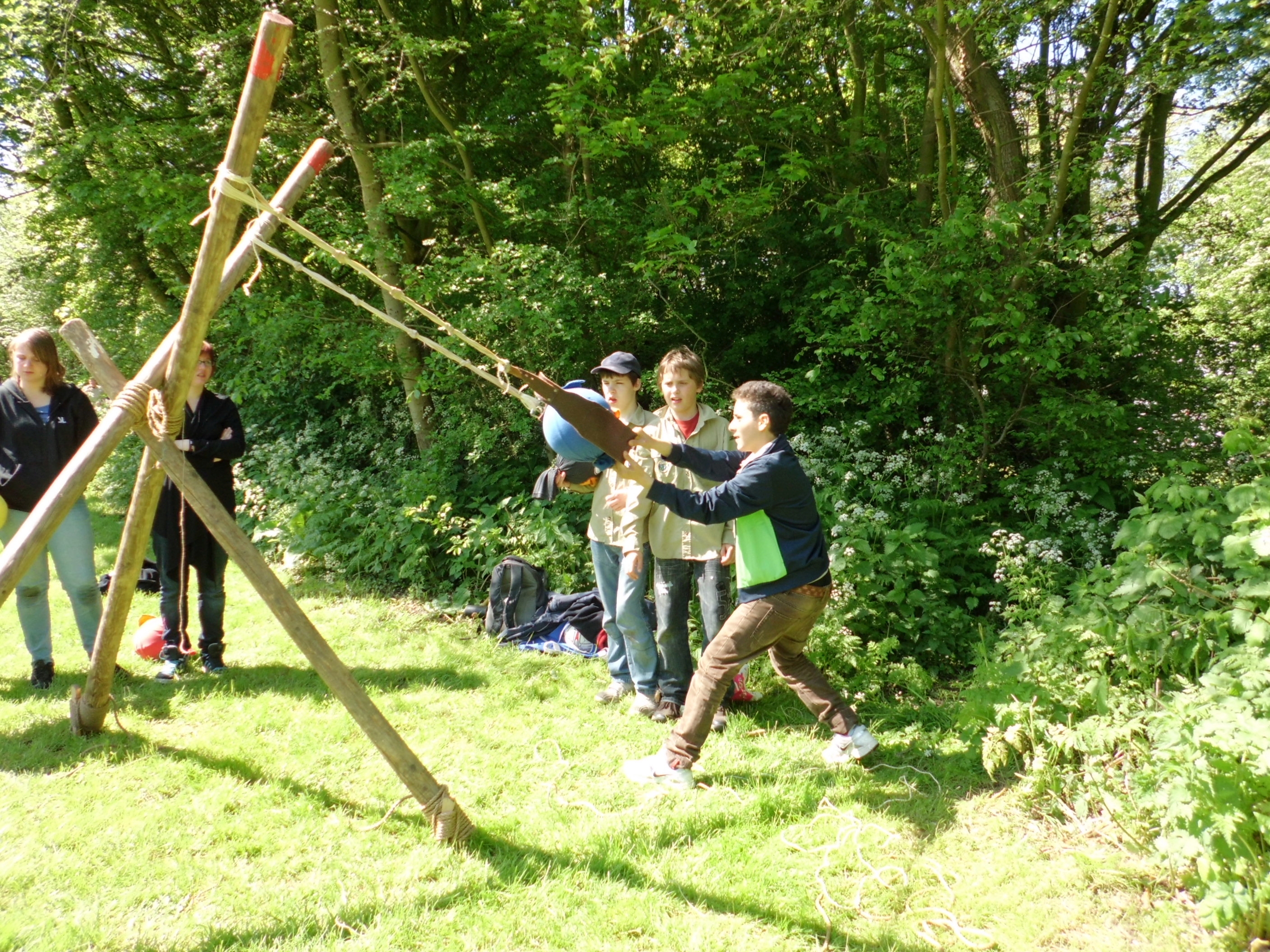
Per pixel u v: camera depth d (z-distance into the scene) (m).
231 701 4.07
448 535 6.19
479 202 7.32
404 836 3.00
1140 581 3.46
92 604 4.30
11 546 2.98
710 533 3.81
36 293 11.48
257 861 2.85
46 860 2.82
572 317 6.61
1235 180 9.51
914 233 6.49
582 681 4.43
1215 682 2.85
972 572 5.36
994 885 2.77
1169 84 5.94
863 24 7.00
